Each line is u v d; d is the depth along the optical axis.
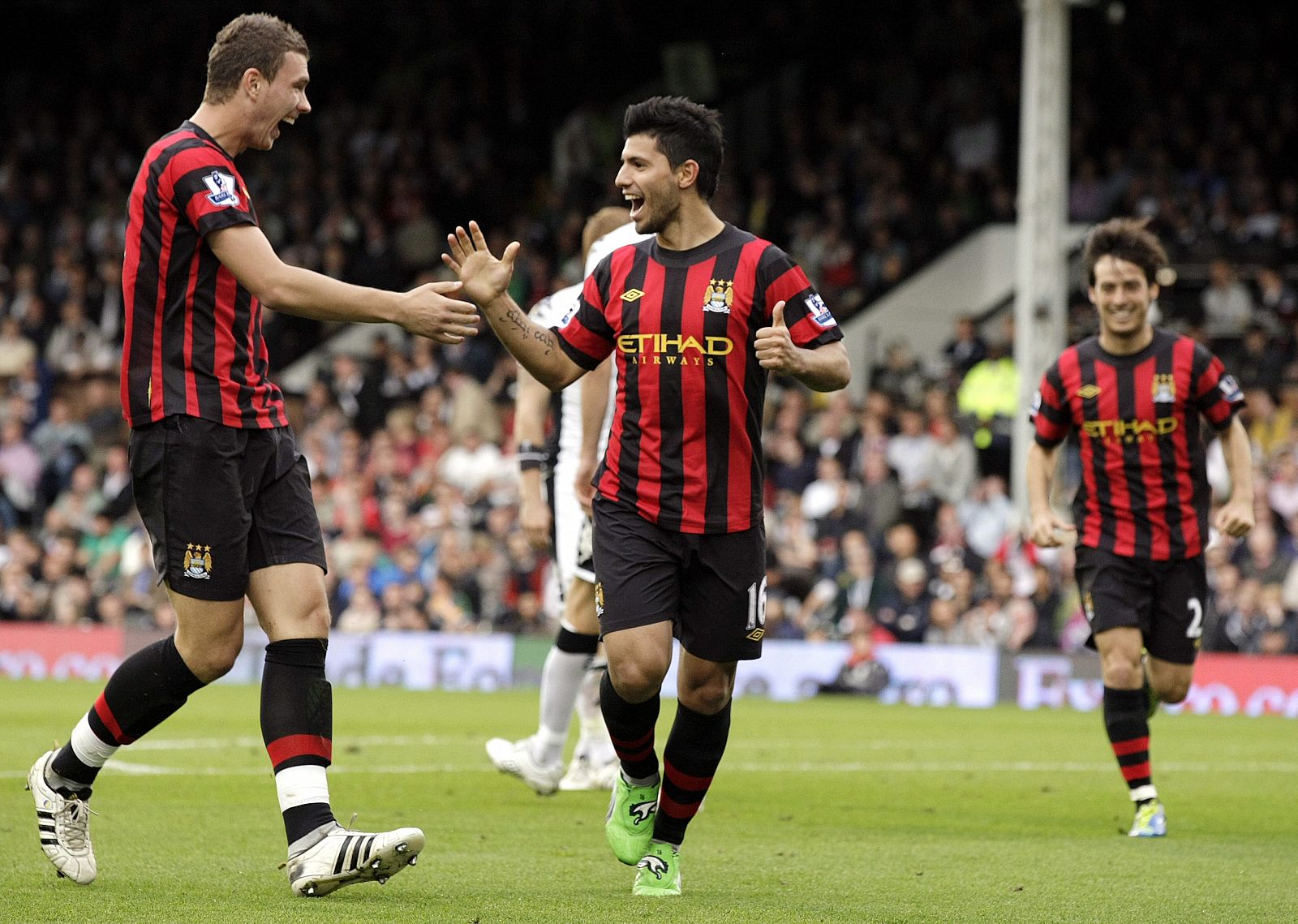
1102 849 19.86
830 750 34.12
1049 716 45.88
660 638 15.19
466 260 14.94
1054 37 56.94
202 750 30.83
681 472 15.24
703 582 15.48
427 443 65.00
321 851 14.40
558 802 23.67
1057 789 27.03
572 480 24.19
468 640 55.62
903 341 68.19
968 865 18.22
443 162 89.12
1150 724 43.81
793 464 62.50
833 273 77.75
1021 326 56.97
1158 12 84.50
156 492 14.81
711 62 93.44
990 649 51.75
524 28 97.19
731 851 19.09
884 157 82.44
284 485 15.23
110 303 80.69
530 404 24.88
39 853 17.52
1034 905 15.52
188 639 15.05
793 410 63.78
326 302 14.34
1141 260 22.73
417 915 14.12
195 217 14.50
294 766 14.76
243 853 17.91
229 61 14.99
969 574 53.66
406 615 57.41
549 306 23.69
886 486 59.09
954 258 77.12
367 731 36.78
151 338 14.80
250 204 14.84
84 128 94.44
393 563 59.12
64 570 61.44
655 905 15.04
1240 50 83.56
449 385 66.94
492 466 62.88
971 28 86.25
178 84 96.88
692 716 15.69
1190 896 16.19
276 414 15.27
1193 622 22.69
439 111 92.12
